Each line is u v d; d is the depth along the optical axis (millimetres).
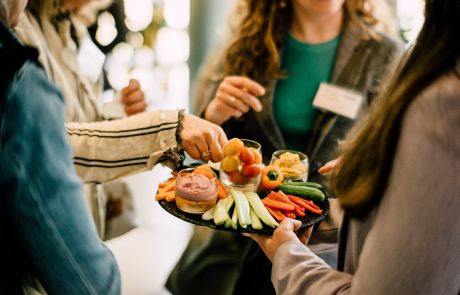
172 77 4195
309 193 1460
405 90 743
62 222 838
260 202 1362
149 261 2822
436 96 696
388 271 722
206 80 2053
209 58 2117
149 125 1398
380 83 1803
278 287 975
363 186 823
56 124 822
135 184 3527
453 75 702
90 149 1368
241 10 2031
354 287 778
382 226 750
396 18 2027
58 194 825
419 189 699
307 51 1889
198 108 2020
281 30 1881
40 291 972
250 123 1916
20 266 881
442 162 683
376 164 799
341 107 1802
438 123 688
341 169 928
